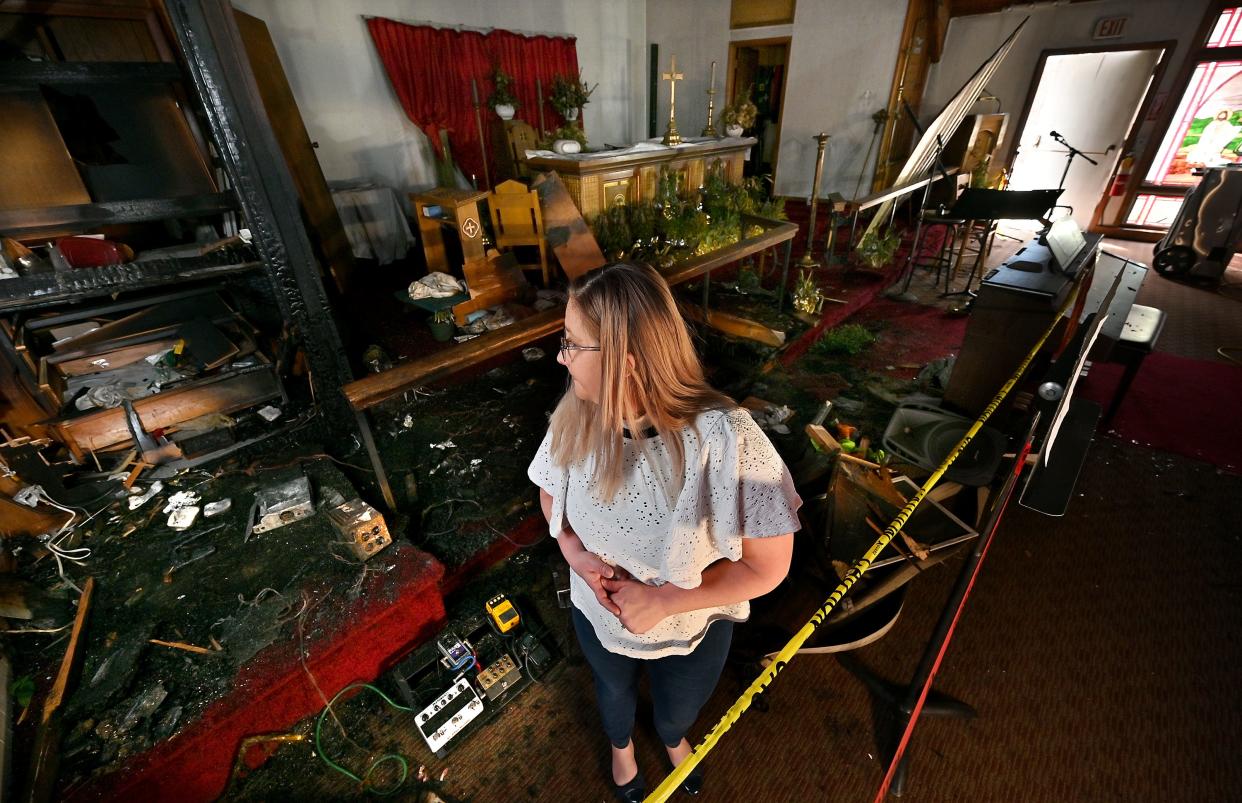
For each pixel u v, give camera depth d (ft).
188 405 8.66
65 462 8.04
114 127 8.12
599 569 3.41
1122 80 21.71
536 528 7.96
